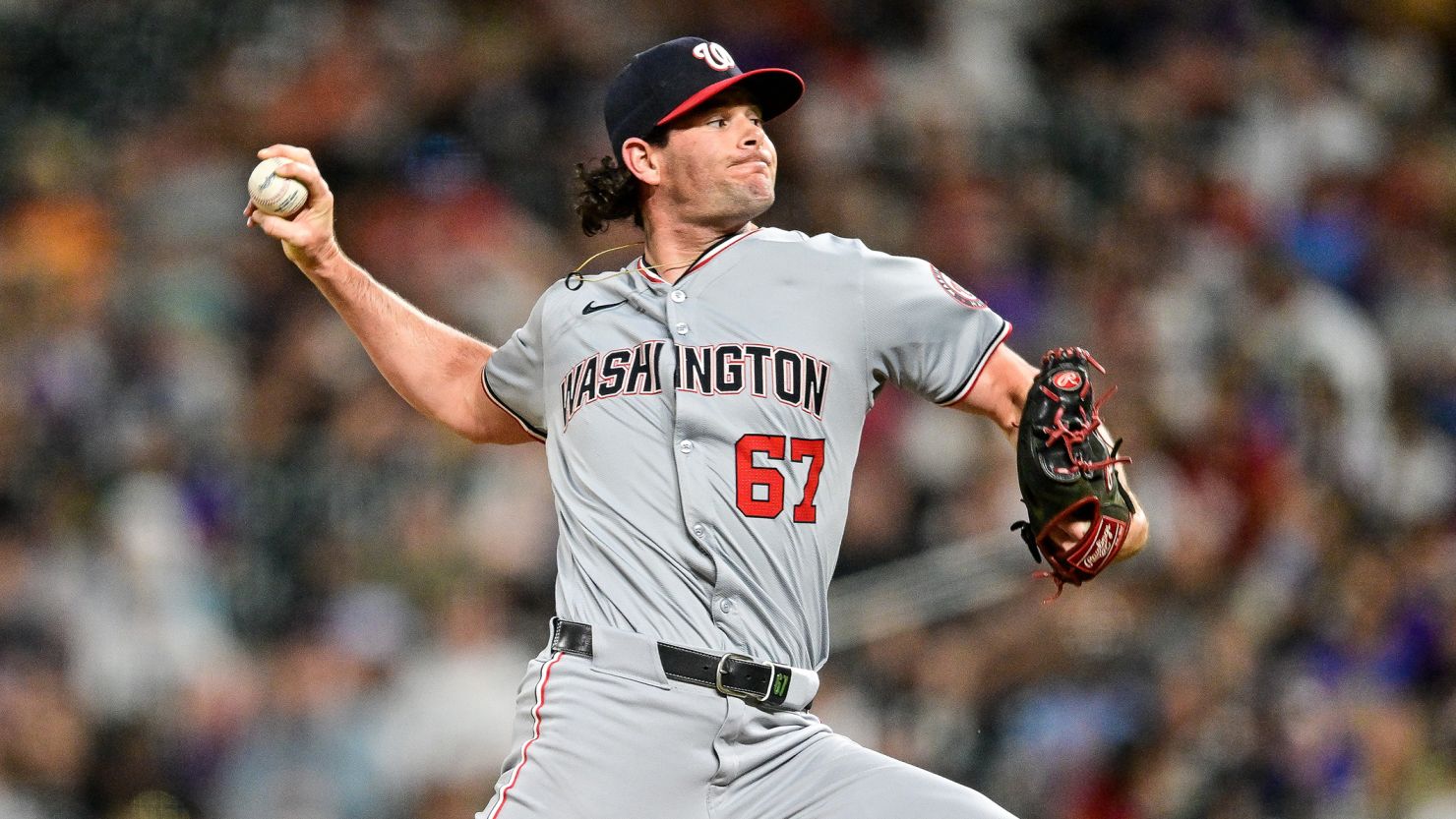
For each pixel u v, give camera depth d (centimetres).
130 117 5147
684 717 1424
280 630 3794
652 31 5397
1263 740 3294
